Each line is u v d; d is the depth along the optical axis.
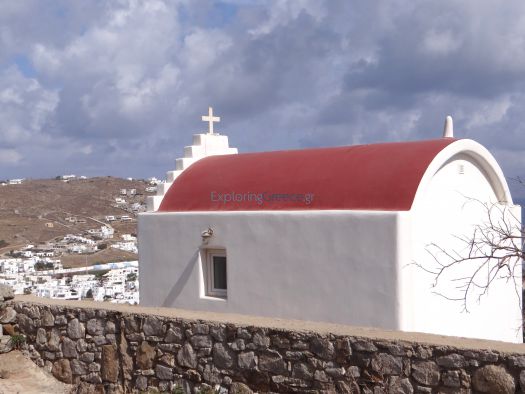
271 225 12.35
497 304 12.47
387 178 11.48
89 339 10.37
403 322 10.67
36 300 11.52
